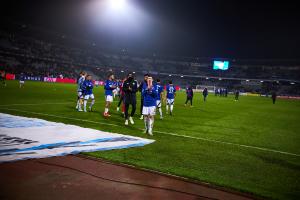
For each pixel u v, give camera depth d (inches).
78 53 3316.9
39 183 180.4
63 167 213.6
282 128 523.5
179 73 3649.1
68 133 329.7
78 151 256.1
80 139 304.5
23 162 218.8
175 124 488.1
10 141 276.7
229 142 357.4
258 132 457.1
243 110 890.7
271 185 207.0
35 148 256.8
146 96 367.6
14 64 2432.3
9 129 331.9
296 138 419.2
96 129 379.9
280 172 240.8
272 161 276.2
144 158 252.2
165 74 3462.1
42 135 311.1
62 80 2444.6
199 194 181.0
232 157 280.8
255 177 223.1
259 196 185.2
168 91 631.2
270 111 923.4
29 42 2918.3
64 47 3265.3
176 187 189.6
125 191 176.7
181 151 289.9
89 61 3282.5
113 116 525.7
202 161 257.3
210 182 203.6
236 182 207.8
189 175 214.4
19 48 2701.8
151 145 306.8
